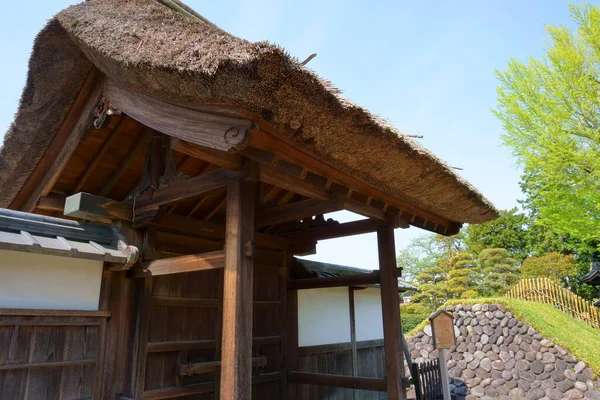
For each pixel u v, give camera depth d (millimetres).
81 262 2939
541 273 16641
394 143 2410
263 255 4496
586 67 8633
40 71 2684
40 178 3457
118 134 3164
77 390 2746
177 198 2803
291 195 4516
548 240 19688
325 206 3291
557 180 8789
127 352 3010
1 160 3195
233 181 2398
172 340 3312
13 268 2570
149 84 2174
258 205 3742
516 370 7285
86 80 2898
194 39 1871
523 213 21766
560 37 8852
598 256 16766
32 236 2549
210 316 3684
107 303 3035
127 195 3744
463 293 17500
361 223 4078
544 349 7184
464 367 7828
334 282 4367
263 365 3986
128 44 2146
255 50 1564
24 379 2506
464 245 23562
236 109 1871
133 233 3188
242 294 2184
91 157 3350
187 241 3627
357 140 2254
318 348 5152
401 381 3652
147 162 3229
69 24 2473
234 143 1919
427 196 3281
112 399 2852
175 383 3270
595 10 8406
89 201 2914
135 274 3062
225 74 1663
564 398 6602
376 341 6551
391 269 3826
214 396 3510
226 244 2328
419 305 18031
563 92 8695
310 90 1791
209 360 3566
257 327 4254
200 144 2098
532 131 8875
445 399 5145
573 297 12312
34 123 2969
